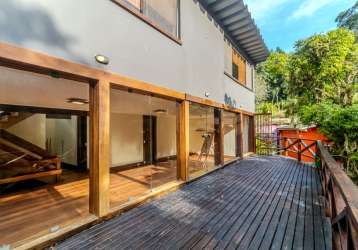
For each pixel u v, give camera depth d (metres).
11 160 4.89
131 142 7.73
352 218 1.48
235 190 4.62
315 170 6.76
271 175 6.06
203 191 4.54
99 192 3.02
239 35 8.21
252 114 10.68
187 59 5.32
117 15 3.38
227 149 9.31
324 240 2.60
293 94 12.39
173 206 3.67
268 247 2.45
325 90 10.77
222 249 2.40
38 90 3.90
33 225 2.88
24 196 4.13
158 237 2.65
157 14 4.39
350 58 10.23
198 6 5.87
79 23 2.82
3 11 2.13
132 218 3.19
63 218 3.10
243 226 2.95
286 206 3.70
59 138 7.36
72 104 5.46
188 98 5.27
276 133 12.58
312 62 10.87
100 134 3.04
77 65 2.77
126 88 3.69
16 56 2.20
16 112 5.51
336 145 7.61
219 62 7.13
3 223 2.95
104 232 2.77
